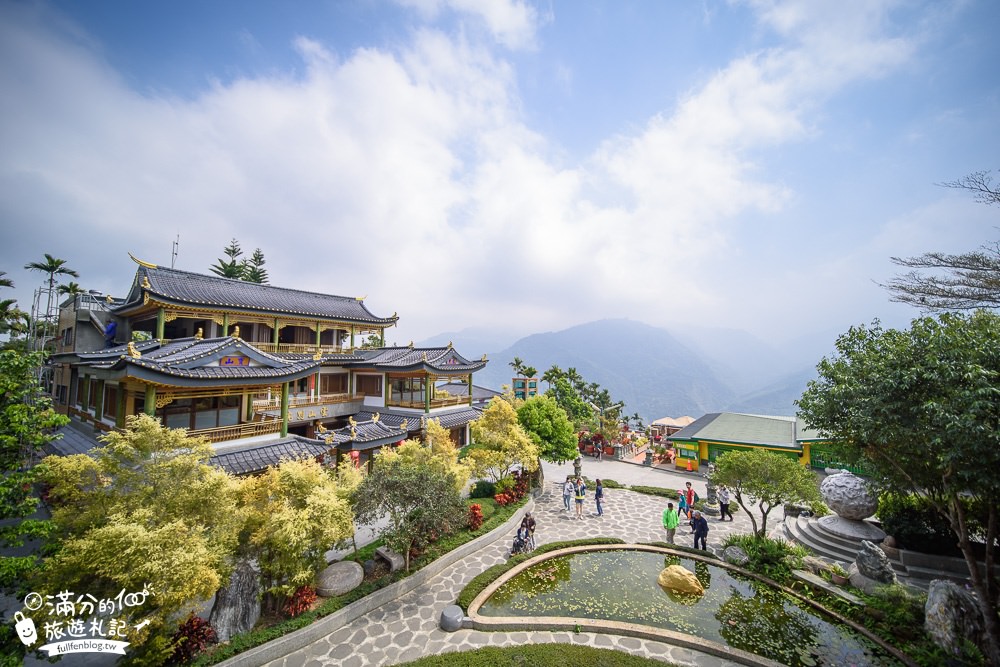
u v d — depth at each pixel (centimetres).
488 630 1315
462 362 3756
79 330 3322
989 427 864
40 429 1097
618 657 1172
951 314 1109
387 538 1484
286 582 1307
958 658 1106
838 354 1327
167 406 1973
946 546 1605
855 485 1878
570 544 1908
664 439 4634
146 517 1059
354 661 1173
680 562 1789
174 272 3092
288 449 2098
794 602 1473
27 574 950
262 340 3522
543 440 2795
